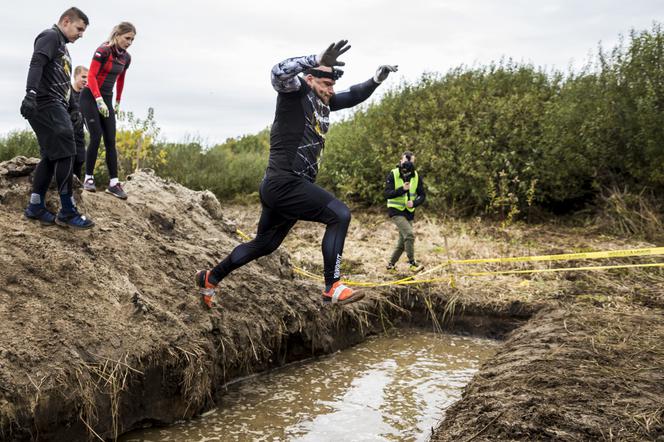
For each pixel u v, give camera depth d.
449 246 9.89
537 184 11.66
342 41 3.99
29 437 3.84
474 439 3.92
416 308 7.96
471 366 6.33
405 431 4.68
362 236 10.91
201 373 4.99
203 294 5.31
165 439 4.52
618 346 5.39
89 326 4.59
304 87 4.33
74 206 5.49
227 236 7.46
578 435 3.80
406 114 13.44
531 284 8.10
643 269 8.43
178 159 14.95
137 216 6.51
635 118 10.48
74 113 6.44
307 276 8.38
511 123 11.97
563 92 12.16
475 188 11.84
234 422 4.87
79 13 5.36
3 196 5.59
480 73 13.88
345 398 5.39
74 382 4.14
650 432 3.77
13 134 13.36
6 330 4.22
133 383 4.56
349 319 7.17
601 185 11.41
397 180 8.63
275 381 5.83
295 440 4.53
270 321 6.12
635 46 10.75
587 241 10.05
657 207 10.57
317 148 4.43
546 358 5.14
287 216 4.47
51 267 4.93
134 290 5.17
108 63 6.34
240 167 15.16
